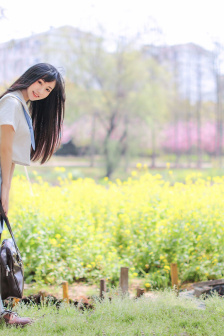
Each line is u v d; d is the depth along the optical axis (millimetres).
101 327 2660
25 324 2756
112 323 2727
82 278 4570
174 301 3178
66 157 23906
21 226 4711
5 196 2604
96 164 22172
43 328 2682
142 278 4477
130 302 3150
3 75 14375
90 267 4469
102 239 5133
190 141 27453
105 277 4418
